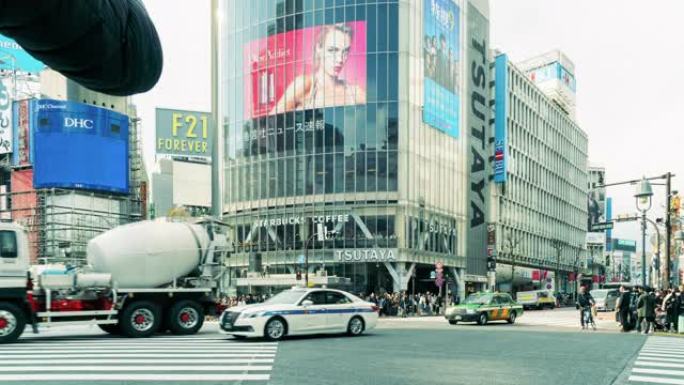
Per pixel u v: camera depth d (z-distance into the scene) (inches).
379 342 632.4
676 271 2244.1
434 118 2143.2
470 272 2372.0
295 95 2049.7
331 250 1951.3
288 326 655.8
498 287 2650.1
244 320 632.4
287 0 2081.7
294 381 356.8
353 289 1925.4
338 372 395.9
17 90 1908.2
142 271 719.1
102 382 348.5
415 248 1983.3
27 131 1625.2
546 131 3410.4
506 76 2704.2
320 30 2020.2
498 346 605.9
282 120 2073.1
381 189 1947.6
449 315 1080.8
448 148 2255.2
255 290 1859.0
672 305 917.8
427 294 1706.4
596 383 364.2
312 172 2007.9
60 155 1571.1
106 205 1412.4
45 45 74.2
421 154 2055.9
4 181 1665.8
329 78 2005.4
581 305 979.9
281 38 2087.8
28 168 1617.9
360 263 1942.7
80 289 680.4
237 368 411.2
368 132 1967.3
